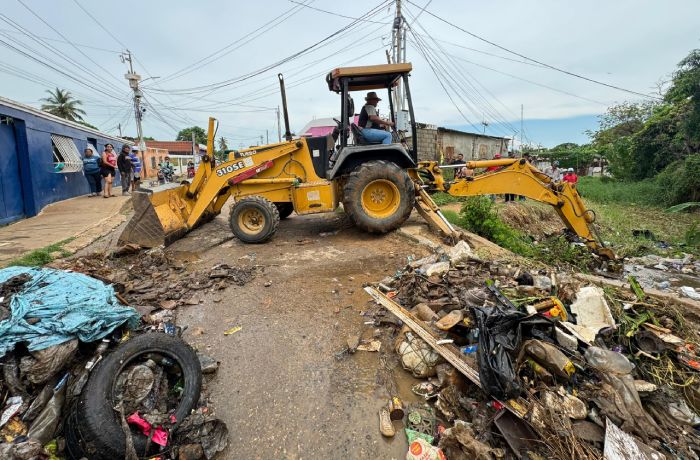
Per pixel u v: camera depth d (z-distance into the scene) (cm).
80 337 261
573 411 244
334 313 399
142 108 2672
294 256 569
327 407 283
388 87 694
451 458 235
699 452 230
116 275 480
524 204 1088
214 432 256
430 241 589
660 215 1191
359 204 618
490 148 2698
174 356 279
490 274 446
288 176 667
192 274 501
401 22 1583
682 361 297
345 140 637
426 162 698
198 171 693
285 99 679
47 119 1042
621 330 325
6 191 824
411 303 388
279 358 333
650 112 2411
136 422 241
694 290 505
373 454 248
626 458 214
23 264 490
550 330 296
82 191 1234
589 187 1627
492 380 253
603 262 636
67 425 235
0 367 239
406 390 299
